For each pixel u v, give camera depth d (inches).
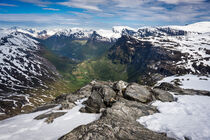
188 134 607.8
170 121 760.3
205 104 978.7
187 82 2427.4
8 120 1050.1
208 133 597.3
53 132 741.3
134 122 767.1
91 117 929.5
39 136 703.1
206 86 1988.2
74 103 1283.2
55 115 979.3
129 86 1238.3
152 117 839.7
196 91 1435.8
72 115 982.4
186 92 1400.1
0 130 804.0
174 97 1234.6
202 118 757.9
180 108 947.3
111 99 1079.0
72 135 606.5
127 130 636.1
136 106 968.9
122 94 1210.6
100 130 621.6
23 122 929.5
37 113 1159.6
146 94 1176.2
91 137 575.5
